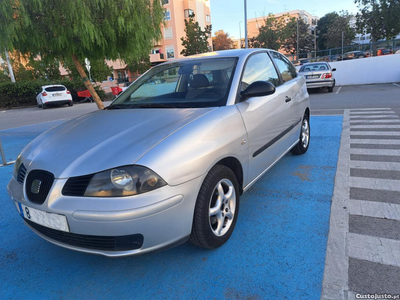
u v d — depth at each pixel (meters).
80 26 5.44
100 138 2.25
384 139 5.22
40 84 23.34
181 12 44.16
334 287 1.94
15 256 2.57
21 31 5.47
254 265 2.21
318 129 6.41
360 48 20.17
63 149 2.22
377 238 2.42
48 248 2.66
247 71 3.07
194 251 2.43
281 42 44.69
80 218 1.85
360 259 2.18
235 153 2.46
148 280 2.15
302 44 56.22
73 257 2.51
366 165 4.05
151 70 3.69
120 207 1.80
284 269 2.14
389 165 3.98
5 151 6.59
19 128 10.20
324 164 4.22
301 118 4.33
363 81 17.75
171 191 1.91
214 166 2.29
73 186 1.93
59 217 1.92
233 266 2.22
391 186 3.35
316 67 14.57
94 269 2.33
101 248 1.94
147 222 1.85
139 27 6.04
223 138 2.33
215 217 2.38
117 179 1.85
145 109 2.81
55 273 2.31
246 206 3.13
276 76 3.74
